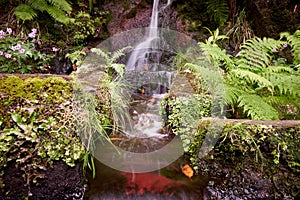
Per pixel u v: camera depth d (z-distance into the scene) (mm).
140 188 1563
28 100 1490
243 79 2221
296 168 1407
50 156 1451
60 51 3332
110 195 1521
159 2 4547
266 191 1428
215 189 1517
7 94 1469
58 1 3264
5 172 1362
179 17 4320
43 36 3312
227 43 3834
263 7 3758
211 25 4199
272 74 2180
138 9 4496
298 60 2395
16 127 1410
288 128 1473
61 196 1482
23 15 2938
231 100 1989
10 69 2557
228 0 4117
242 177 1476
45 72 3039
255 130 1485
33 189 1426
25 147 1411
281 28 3680
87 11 4211
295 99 2234
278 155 1428
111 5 4473
